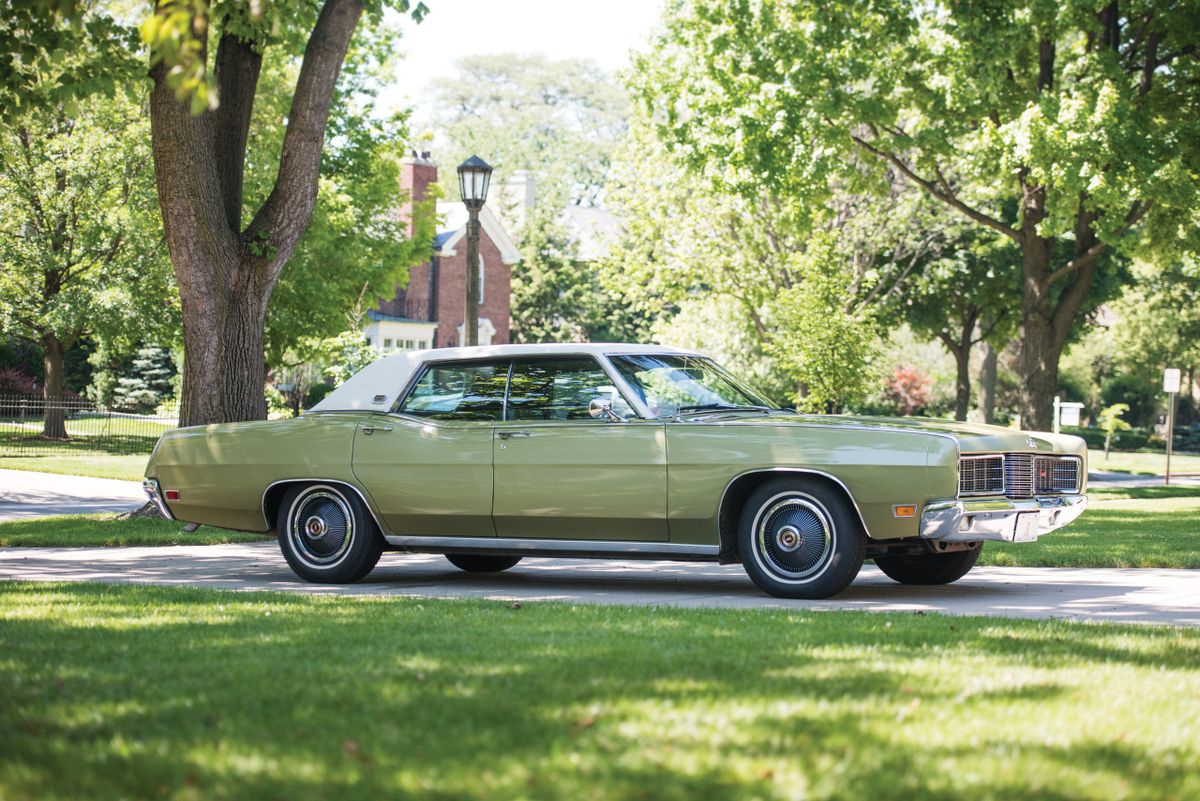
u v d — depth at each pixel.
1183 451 53.75
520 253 61.88
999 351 43.38
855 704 4.07
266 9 11.26
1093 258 24.25
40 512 16.94
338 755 3.42
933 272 38.12
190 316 13.36
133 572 9.91
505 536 8.66
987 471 7.81
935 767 3.29
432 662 4.89
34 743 3.55
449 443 8.71
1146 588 8.85
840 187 33.69
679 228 35.19
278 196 13.77
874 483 7.57
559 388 8.59
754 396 8.91
